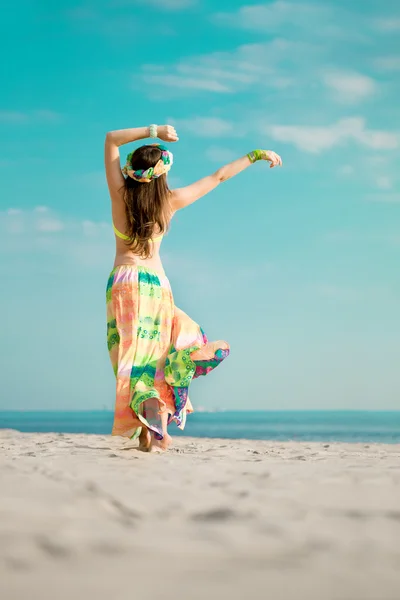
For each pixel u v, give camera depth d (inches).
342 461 171.3
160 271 182.5
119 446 221.3
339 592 55.2
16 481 109.9
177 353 176.9
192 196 183.9
